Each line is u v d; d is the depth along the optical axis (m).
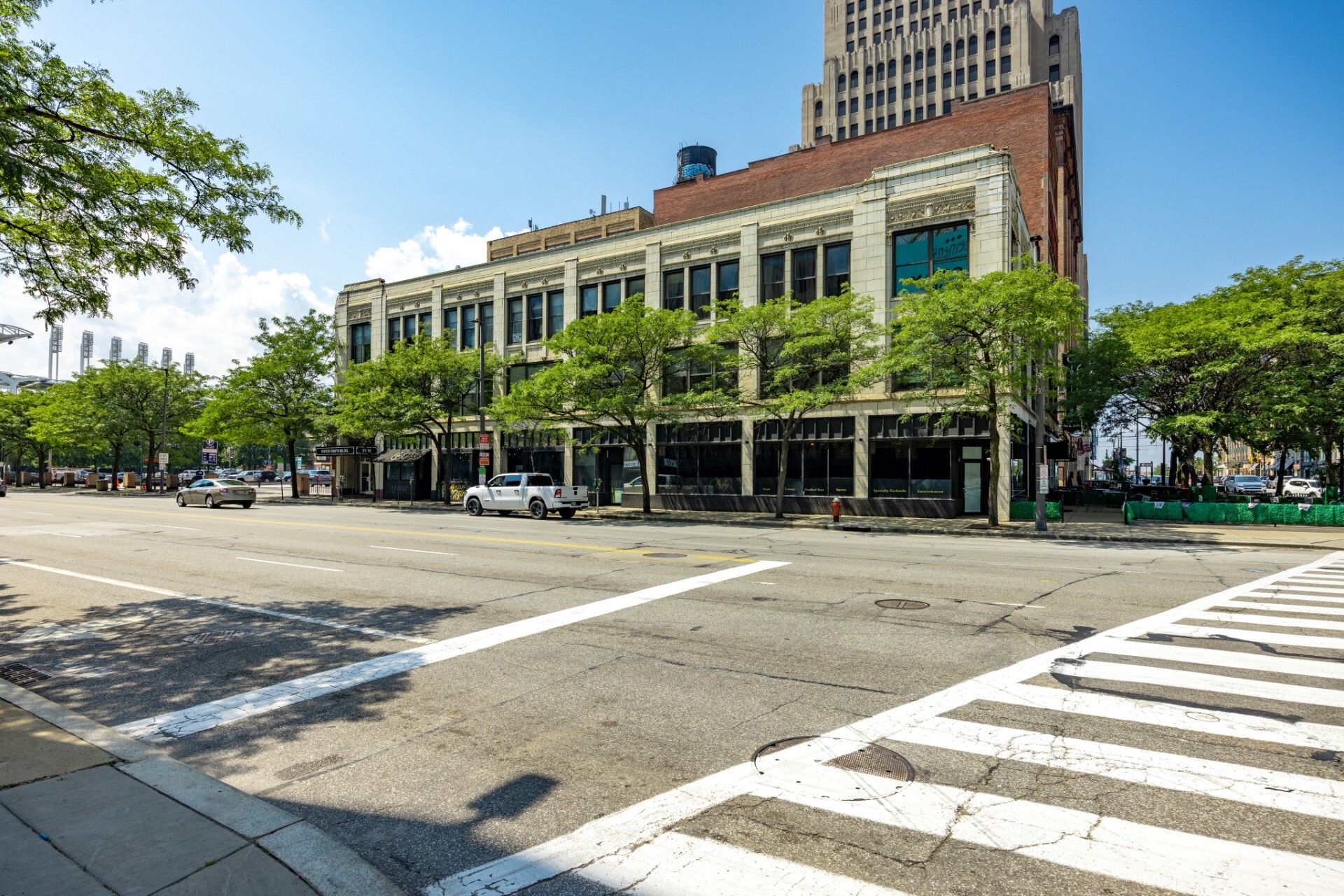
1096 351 30.94
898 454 26.48
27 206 9.55
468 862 3.54
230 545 17.30
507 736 5.17
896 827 3.81
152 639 8.10
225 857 3.44
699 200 43.91
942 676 6.43
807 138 83.50
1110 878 3.30
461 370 35.44
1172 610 9.15
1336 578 11.91
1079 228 68.31
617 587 11.00
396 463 43.19
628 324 25.83
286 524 23.44
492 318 39.12
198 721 5.55
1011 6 72.00
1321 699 5.72
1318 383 25.45
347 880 3.28
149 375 54.56
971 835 3.71
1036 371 25.17
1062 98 68.38
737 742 5.00
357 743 5.10
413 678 6.54
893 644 7.52
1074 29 70.25
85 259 10.49
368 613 9.30
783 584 11.19
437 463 40.75
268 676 6.68
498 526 22.64
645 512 27.69
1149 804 4.02
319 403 42.41
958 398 25.06
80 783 4.21
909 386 26.19
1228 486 47.66
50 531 20.94
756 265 29.83
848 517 26.09
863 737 5.05
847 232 27.75
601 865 3.49
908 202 26.41
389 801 4.21
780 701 5.81
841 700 5.82
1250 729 5.11
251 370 40.62
